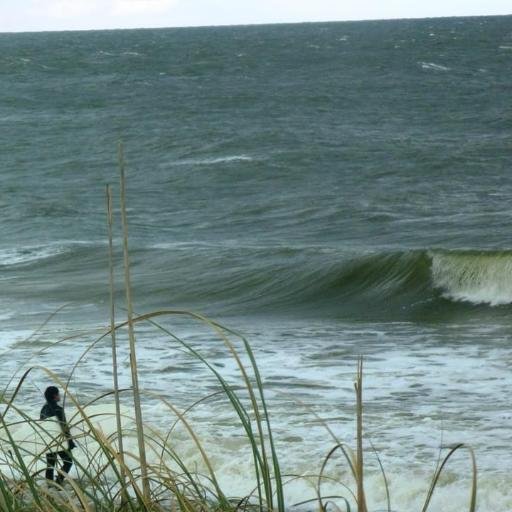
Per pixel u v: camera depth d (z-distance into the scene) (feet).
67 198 385.50
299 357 140.97
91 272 241.96
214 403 106.32
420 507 74.84
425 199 358.84
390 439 92.12
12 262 254.68
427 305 209.97
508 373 125.59
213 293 223.92
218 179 431.02
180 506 26.94
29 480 25.80
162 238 299.79
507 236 280.51
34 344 146.72
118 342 149.18
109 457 27.32
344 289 223.92
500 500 74.84
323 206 347.15
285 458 85.61
